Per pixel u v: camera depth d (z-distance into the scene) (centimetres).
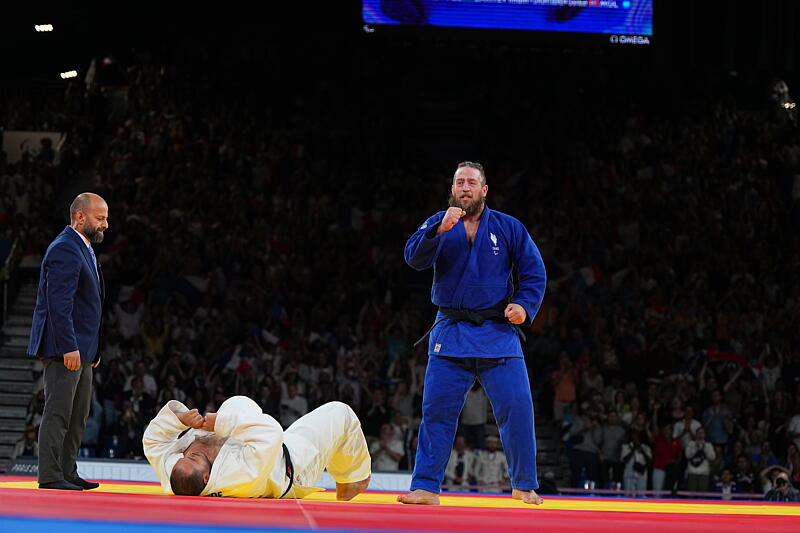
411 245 1388
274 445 1200
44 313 1511
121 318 4112
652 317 4312
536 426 4034
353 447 1354
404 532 769
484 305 1394
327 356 3919
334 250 4769
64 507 907
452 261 1402
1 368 4294
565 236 4956
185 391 3631
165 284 4316
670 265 4866
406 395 3769
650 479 3525
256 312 4222
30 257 4759
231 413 1216
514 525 895
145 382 3562
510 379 1381
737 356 4062
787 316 4478
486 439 3394
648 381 3988
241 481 1201
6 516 815
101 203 1600
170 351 3900
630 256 4800
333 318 4362
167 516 845
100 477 2545
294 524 804
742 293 4594
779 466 3309
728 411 3706
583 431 3588
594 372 3894
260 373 3812
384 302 4506
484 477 3325
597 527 914
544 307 4419
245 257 4656
